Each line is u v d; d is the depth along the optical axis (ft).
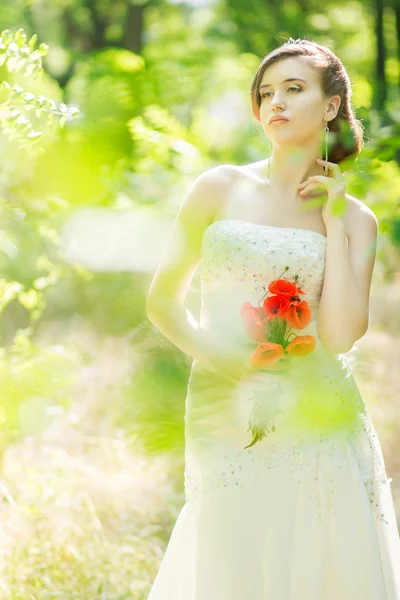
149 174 20.72
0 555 17.34
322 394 12.66
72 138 9.27
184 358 7.16
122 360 26.27
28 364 17.65
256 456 12.80
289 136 13.35
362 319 13.24
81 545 18.42
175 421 7.04
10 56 15.53
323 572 12.78
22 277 19.71
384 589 12.88
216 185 13.73
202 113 31.86
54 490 20.68
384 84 32.58
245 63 38.09
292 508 12.73
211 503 12.94
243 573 12.64
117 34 55.77
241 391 12.84
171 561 13.87
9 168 15.42
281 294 12.35
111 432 23.93
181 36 51.70
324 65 13.42
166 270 13.50
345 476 12.91
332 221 13.26
